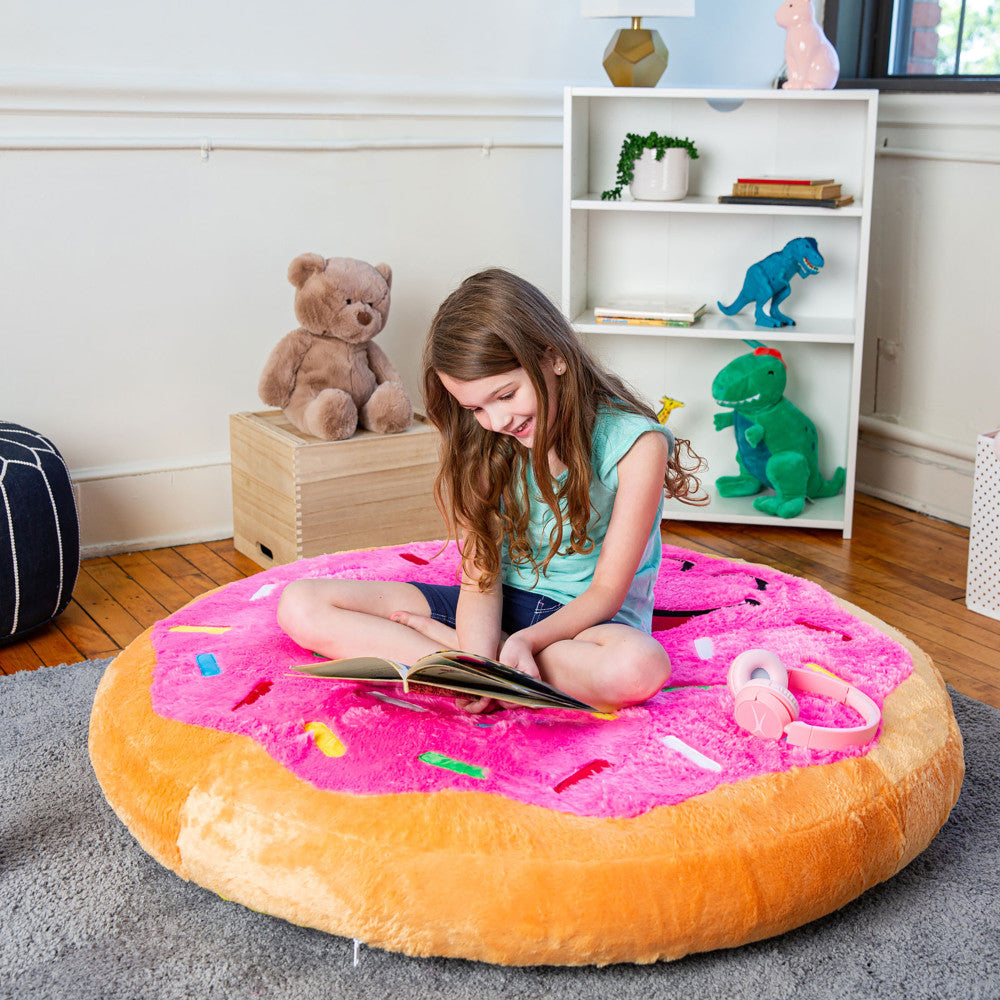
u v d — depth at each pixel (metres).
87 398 2.21
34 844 1.24
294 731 1.17
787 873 1.02
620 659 1.20
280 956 1.05
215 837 1.07
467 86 2.49
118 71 2.11
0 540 1.73
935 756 1.19
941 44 2.52
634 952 0.99
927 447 2.51
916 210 2.46
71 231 2.13
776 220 2.49
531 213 2.66
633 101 2.48
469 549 1.33
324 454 2.03
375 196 2.45
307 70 2.31
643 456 1.26
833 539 2.37
